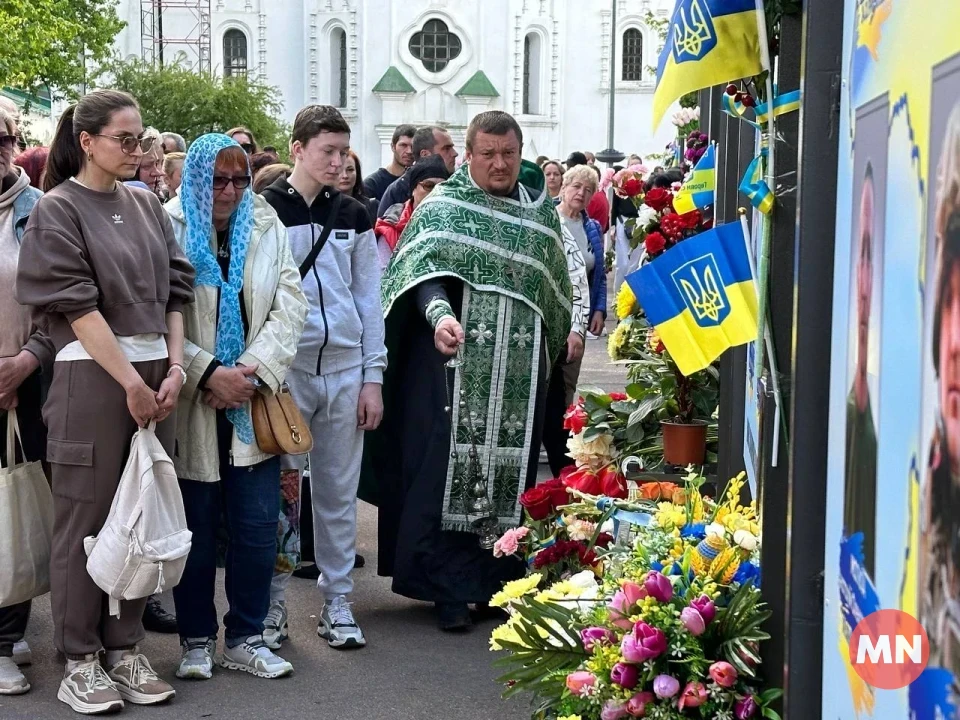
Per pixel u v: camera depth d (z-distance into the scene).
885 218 1.84
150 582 4.35
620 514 4.37
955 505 1.53
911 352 1.70
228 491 4.88
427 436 5.62
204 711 4.55
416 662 5.13
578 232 8.64
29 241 4.26
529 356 5.70
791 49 2.79
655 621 3.20
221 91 37.28
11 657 4.75
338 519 5.35
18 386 4.55
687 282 3.25
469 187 5.73
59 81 27.52
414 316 5.73
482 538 5.58
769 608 3.07
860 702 2.04
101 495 4.40
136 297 4.37
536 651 3.40
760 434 3.01
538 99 54.28
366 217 5.45
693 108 6.97
